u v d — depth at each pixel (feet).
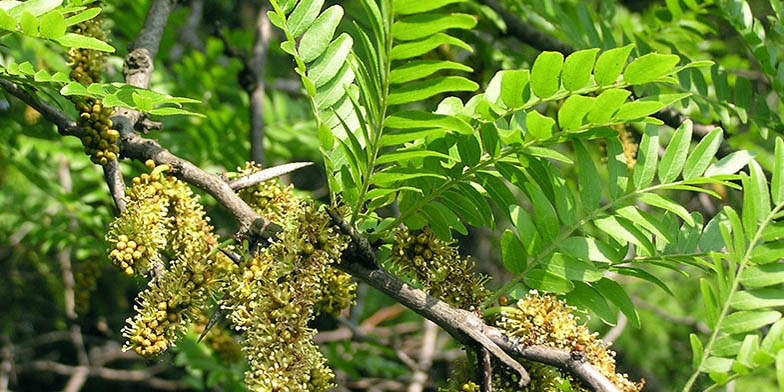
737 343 1.92
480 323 1.88
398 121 1.76
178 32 4.72
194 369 3.20
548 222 1.95
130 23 3.05
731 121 2.79
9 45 2.56
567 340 1.88
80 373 4.72
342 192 1.87
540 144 1.86
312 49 1.92
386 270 1.93
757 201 1.97
